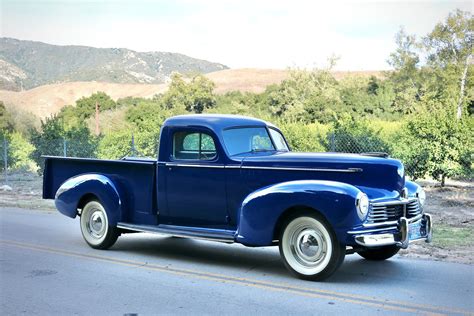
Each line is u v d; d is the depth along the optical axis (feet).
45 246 31.04
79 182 30.35
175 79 232.53
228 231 25.46
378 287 22.18
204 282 23.26
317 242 22.77
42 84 547.49
